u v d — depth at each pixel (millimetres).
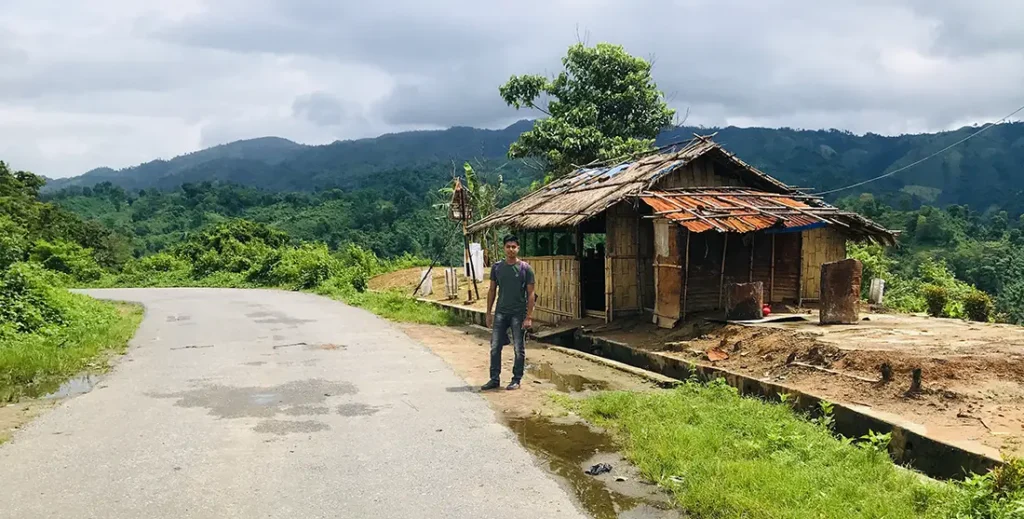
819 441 6098
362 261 34281
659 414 7078
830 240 14461
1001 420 6184
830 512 4480
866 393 7363
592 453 6105
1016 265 35969
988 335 9445
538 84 25547
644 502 5008
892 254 42188
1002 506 4324
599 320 13781
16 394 8195
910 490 4914
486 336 13578
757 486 4957
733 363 9453
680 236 11992
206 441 6297
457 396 8180
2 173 48344
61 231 46125
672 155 14117
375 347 11891
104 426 6762
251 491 5078
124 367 9938
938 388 6992
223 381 8969
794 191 14750
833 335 9438
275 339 12867
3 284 12672
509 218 15875
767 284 13555
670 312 12109
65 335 12164
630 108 24859
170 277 35812
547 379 9484
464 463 5777
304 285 28031
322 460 5801
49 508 4703
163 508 4738
